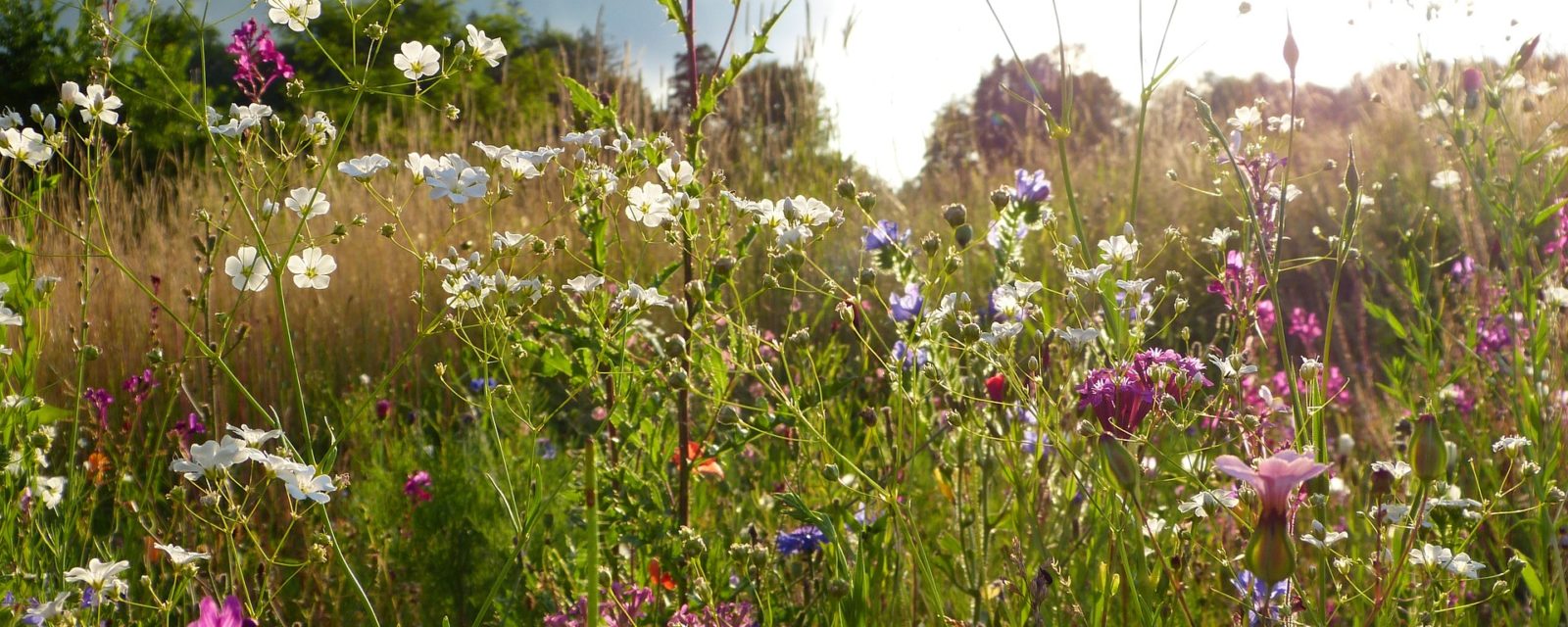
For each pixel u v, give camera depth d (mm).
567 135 2443
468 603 2959
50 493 2432
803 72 7629
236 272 1995
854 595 1881
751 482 3213
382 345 5398
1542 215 2500
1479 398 3225
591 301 2270
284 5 2021
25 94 6770
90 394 3137
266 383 4520
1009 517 2389
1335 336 4273
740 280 5391
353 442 3811
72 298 4680
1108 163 8789
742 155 7578
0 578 2109
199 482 2928
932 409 2695
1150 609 1727
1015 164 9547
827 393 2391
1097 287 1888
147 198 6004
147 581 1941
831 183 7102
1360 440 3406
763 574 2143
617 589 2359
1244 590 1813
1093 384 1863
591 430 3750
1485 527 2494
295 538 3088
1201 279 5492
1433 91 2789
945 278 2072
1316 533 1682
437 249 6375
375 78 12570
